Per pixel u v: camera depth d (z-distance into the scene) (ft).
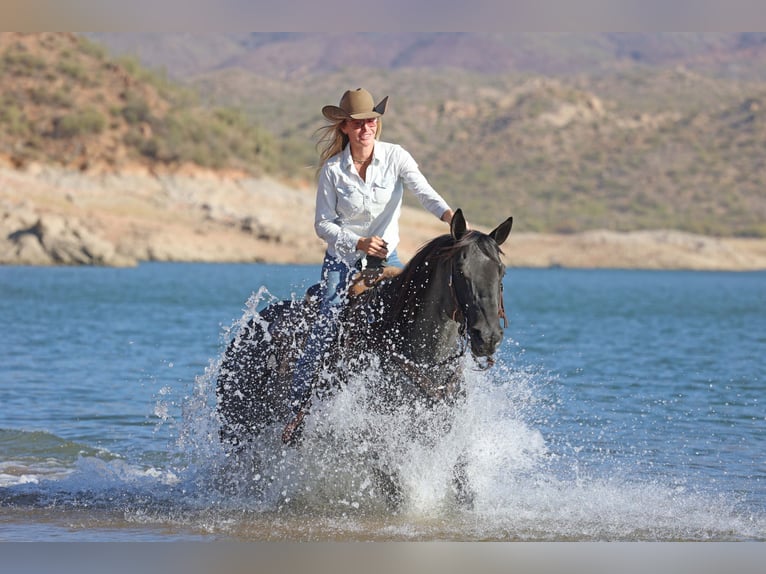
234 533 24.82
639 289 209.46
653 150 598.75
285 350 26.21
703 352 68.95
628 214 505.66
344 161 24.89
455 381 24.12
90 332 77.61
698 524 26.02
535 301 147.23
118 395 46.24
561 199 526.57
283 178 323.16
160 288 144.25
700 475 31.09
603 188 546.67
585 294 176.55
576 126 643.04
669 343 76.33
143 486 29.78
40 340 70.69
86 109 300.40
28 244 212.84
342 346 24.72
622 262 379.55
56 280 161.07
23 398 45.21
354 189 24.85
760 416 41.06
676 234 421.59
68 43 347.77
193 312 101.40
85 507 27.55
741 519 26.53
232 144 322.34
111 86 328.29
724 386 49.98
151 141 291.38
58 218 219.61
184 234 253.44
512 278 258.16
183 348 66.64
